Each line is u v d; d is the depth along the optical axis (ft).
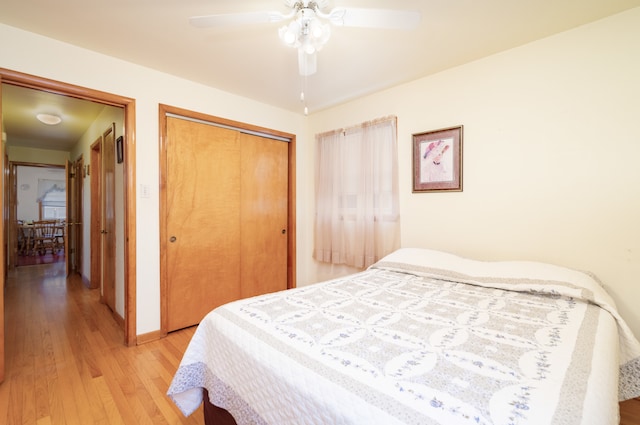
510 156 6.89
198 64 7.64
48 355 7.13
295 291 5.65
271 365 3.25
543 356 3.11
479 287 5.91
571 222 6.15
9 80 6.05
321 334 3.72
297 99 10.09
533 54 6.57
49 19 5.81
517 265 6.05
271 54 7.15
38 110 10.98
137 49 6.93
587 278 5.35
